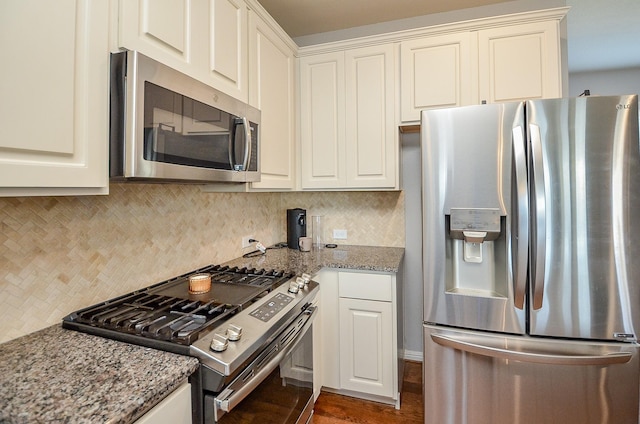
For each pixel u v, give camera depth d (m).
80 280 1.10
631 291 1.30
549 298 1.36
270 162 1.83
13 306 0.92
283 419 1.25
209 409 0.83
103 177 0.88
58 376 0.72
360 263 1.90
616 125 1.29
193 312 1.06
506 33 1.83
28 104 0.69
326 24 2.40
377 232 2.49
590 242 1.32
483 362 1.45
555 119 1.35
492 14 2.16
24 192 0.72
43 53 0.72
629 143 1.29
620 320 1.31
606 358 1.28
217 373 0.82
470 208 1.46
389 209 2.46
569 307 1.35
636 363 1.30
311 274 1.70
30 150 0.70
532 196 1.37
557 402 1.38
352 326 1.89
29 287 0.96
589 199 1.32
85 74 0.82
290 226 2.41
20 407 0.61
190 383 0.83
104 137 0.87
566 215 1.34
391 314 1.82
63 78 0.77
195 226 1.68
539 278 1.35
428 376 1.54
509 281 1.42
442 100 1.94
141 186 1.35
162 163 0.97
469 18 2.20
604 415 1.34
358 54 2.11
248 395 0.99
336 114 2.17
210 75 1.28
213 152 1.23
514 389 1.42
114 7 0.89
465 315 1.49
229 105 1.32
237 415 0.93
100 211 1.18
